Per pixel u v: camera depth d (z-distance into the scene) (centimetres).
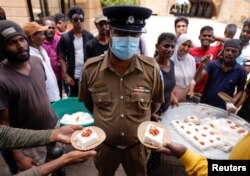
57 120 198
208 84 246
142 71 153
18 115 156
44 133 129
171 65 209
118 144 163
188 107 230
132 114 155
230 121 204
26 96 154
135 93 152
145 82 155
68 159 111
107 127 157
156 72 158
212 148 173
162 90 168
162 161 256
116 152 169
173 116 213
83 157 113
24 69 158
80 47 304
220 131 189
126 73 149
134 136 160
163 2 1578
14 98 149
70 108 264
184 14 1576
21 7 439
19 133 125
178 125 194
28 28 227
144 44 295
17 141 124
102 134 141
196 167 107
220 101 239
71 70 310
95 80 155
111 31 139
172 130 193
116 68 151
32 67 165
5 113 146
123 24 131
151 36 910
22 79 153
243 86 232
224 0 1447
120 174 238
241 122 203
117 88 153
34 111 161
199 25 1224
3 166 239
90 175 235
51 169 107
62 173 192
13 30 145
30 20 459
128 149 166
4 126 127
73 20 290
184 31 332
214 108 229
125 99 153
